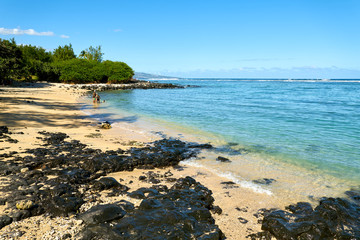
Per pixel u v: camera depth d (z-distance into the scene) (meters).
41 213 6.25
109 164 9.98
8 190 7.28
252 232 6.21
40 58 87.81
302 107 33.00
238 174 10.18
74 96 45.41
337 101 41.50
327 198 7.63
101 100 41.41
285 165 11.31
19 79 68.50
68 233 5.40
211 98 48.00
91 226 5.61
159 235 5.36
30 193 7.18
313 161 11.84
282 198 8.09
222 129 19.09
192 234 5.50
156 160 11.07
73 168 9.48
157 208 6.51
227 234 6.10
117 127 19.30
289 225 6.04
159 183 8.95
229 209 7.31
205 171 10.48
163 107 33.06
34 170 8.90
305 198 8.13
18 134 14.37
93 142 14.05
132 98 46.75
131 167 10.42
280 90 77.00
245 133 17.70
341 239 5.70
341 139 15.95
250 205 7.59
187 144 14.61
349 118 24.08
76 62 84.56
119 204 6.73
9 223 5.71
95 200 7.14
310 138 16.23
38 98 36.31
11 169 8.80
